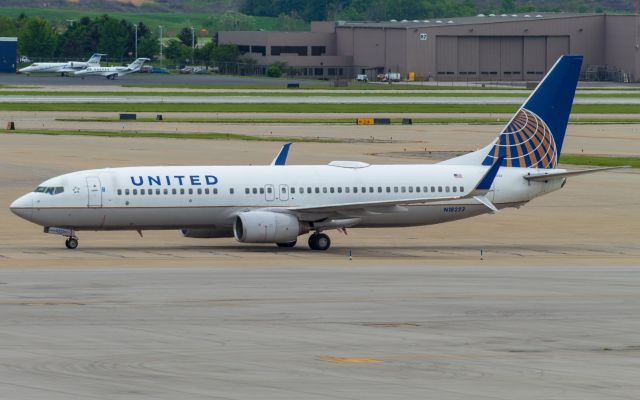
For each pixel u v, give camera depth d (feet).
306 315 467.93
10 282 549.54
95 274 582.35
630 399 331.57
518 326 450.30
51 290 524.93
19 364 367.86
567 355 395.34
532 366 375.66
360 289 540.93
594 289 550.36
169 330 430.61
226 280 565.94
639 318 470.80
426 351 399.03
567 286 560.61
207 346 401.70
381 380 351.46
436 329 441.68
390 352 396.37
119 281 557.33
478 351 400.06
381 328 441.68
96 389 332.19
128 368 363.56
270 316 464.24
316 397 327.47
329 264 645.51
